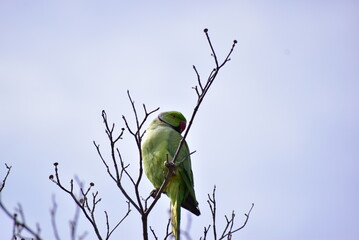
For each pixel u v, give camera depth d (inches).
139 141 336.8
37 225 250.4
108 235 333.7
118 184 344.8
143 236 341.1
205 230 327.6
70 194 325.7
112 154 344.2
